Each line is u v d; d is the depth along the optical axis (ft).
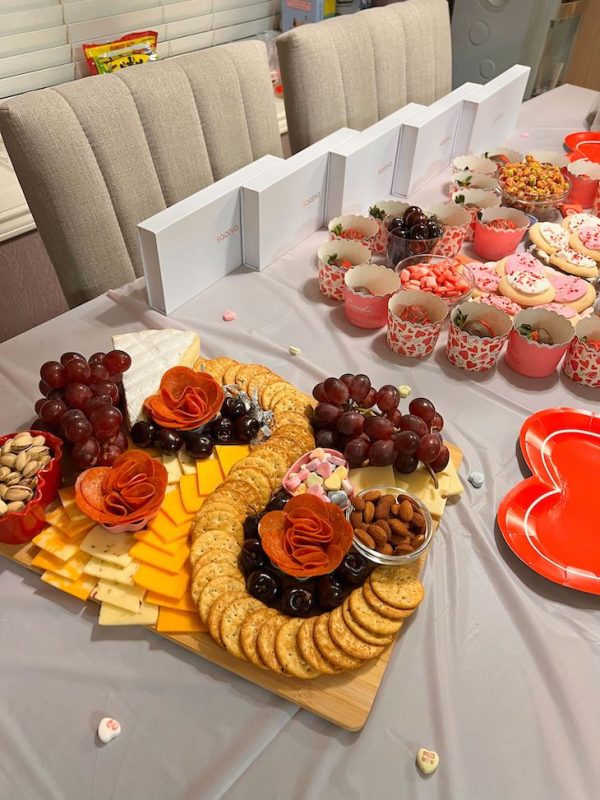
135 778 1.89
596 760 1.99
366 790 1.90
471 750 2.00
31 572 2.39
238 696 2.09
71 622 2.25
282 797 1.87
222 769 1.91
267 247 3.95
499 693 2.14
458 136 5.18
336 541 2.19
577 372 3.34
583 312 3.63
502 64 7.73
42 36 6.02
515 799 1.90
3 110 3.54
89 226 3.97
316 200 4.21
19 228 5.95
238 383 3.05
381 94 5.86
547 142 5.75
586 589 2.39
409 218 3.88
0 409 2.97
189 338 3.19
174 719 2.03
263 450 2.67
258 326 3.59
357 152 4.10
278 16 8.26
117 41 6.42
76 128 3.75
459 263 3.87
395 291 3.56
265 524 2.21
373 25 5.59
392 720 2.06
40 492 2.34
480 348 3.27
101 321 3.53
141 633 2.24
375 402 2.84
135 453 2.45
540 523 2.63
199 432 2.70
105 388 2.68
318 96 5.21
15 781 1.87
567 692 2.13
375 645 2.12
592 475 2.85
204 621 2.16
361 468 2.64
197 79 4.41
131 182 4.13
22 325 6.46
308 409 2.93
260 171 3.81
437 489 2.67
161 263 3.37
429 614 2.33
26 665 2.12
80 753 1.94
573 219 4.33
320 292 3.87
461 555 2.53
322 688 2.08
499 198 4.41
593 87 8.71
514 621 2.34
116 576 2.29
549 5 7.16
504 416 3.16
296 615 2.19
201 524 2.39
